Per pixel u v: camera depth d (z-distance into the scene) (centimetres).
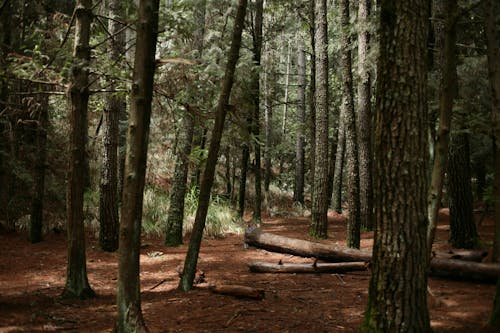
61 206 1222
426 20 404
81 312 560
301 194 2195
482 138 1266
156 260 933
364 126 1371
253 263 812
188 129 1070
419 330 396
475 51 1073
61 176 1257
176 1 684
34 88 881
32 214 1025
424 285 404
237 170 2186
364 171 1405
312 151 1736
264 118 2103
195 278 739
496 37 685
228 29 1180
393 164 399
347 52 1123
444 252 813
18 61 618
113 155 1009
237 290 615
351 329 479
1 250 934
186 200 1411
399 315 396
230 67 668
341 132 2095
